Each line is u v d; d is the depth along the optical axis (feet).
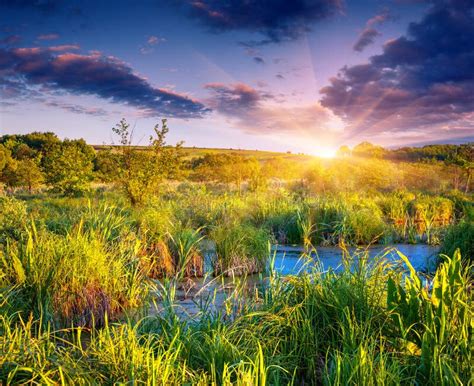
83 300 19.34
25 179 107.96
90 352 13.10
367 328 14.56
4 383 11.53
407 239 44.45
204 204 49.32
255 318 16.29
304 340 14.71
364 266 17.67
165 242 30.45
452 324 13.09
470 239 31.63
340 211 46.14
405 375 12.53
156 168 54.75
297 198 64.28
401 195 75.31
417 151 224.33
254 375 11.39
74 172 78.95
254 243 30.76
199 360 13.48
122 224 29.48
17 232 23.12
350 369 12.14
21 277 18.98
